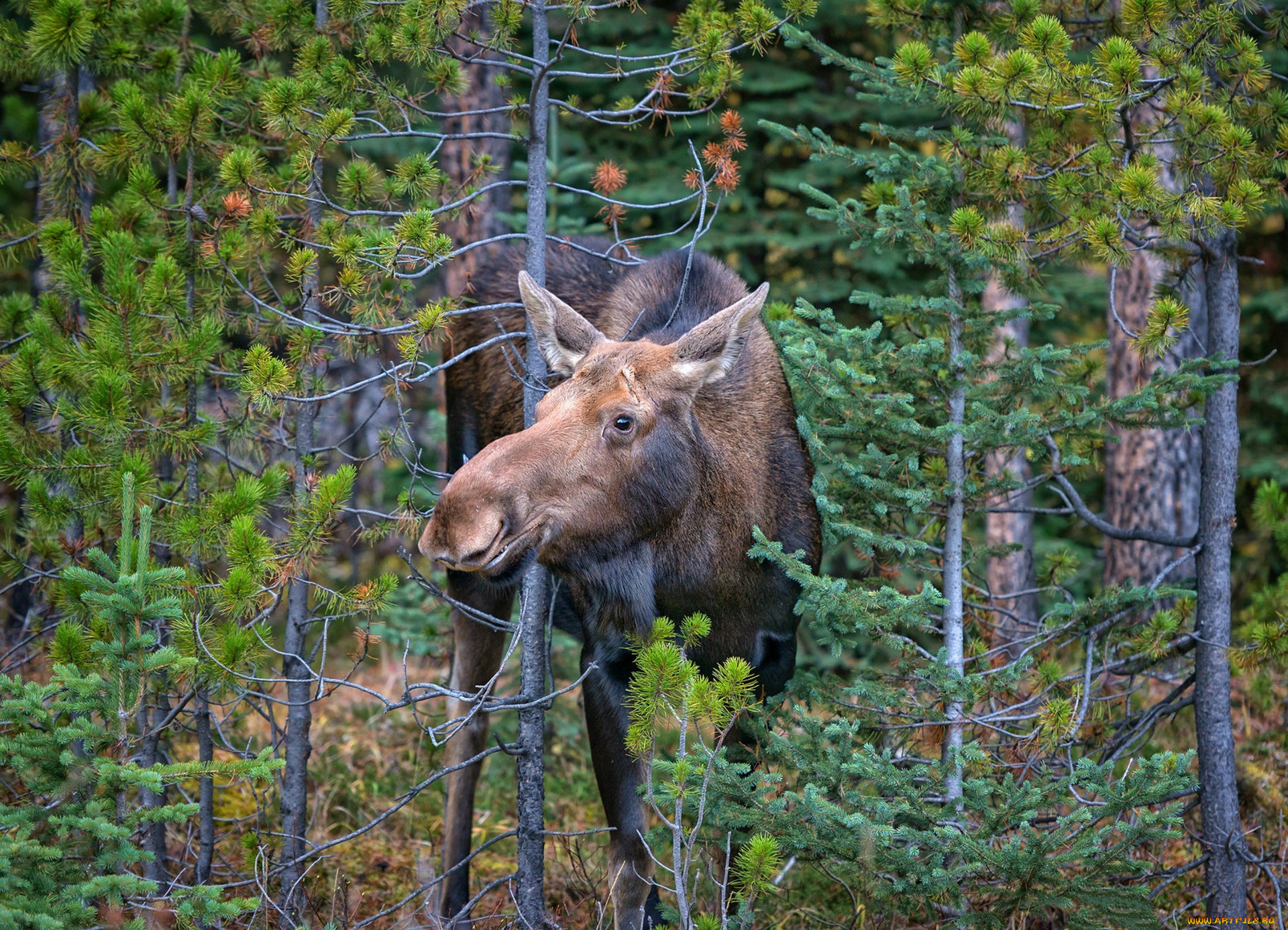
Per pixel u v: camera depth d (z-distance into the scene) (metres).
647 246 18.20
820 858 7.94
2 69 10.20
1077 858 7.16
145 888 6.45
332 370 20.30
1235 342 9.18
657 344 8.91
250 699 9.47
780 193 19.58
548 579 9.58
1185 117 8.38
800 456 9.54
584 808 12.38
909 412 8.82
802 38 9.30
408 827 11.88
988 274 10.38
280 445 9.55
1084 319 19.98
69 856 6.57
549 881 10.66
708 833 8.52
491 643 11.10
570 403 7.92
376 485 20.72
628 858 8.60
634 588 8.26
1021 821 7.40
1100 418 8.94
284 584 8.16
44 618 9.88
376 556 19.69
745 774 8.87
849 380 8.91
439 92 9.83
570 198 15.79
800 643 15.70
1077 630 9.78
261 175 8.91
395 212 8.68
